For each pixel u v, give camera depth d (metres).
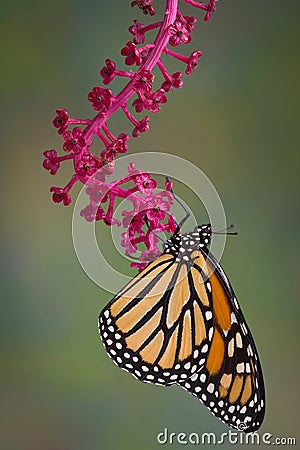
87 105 0.63
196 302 0.43
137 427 0.62
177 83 0.41
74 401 0.63
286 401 0.62
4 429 0.62
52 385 0.63
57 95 0.63
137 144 0.62
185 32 0.41
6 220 0.63
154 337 0.43
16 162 0.63
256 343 0.63
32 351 0.63
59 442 0.62
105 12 0.63
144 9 0.42
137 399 0.62
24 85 0.63
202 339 0.43
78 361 0.63
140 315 0.43
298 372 0.62
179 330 0.43
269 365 0.63
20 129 0.63
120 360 0.42
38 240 0.63
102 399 0.62
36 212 0.63
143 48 0.41
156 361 0.43
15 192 0.63
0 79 0.62
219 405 0.43
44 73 0.63
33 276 0.63
